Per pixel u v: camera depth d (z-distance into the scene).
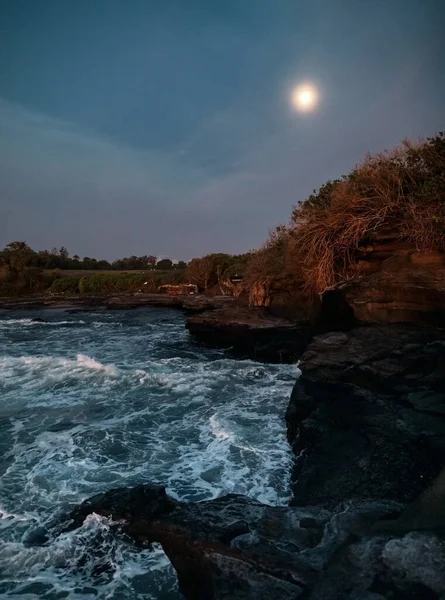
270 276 16.16
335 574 2.37
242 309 15.81
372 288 8.38
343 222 10.92
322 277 11.35
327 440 5.39
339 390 6.52
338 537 2.82
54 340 17.81
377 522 2.86
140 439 6.59
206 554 2.93
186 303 25.89
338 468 4.71
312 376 7.05
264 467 5.59
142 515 3.91
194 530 3.28
